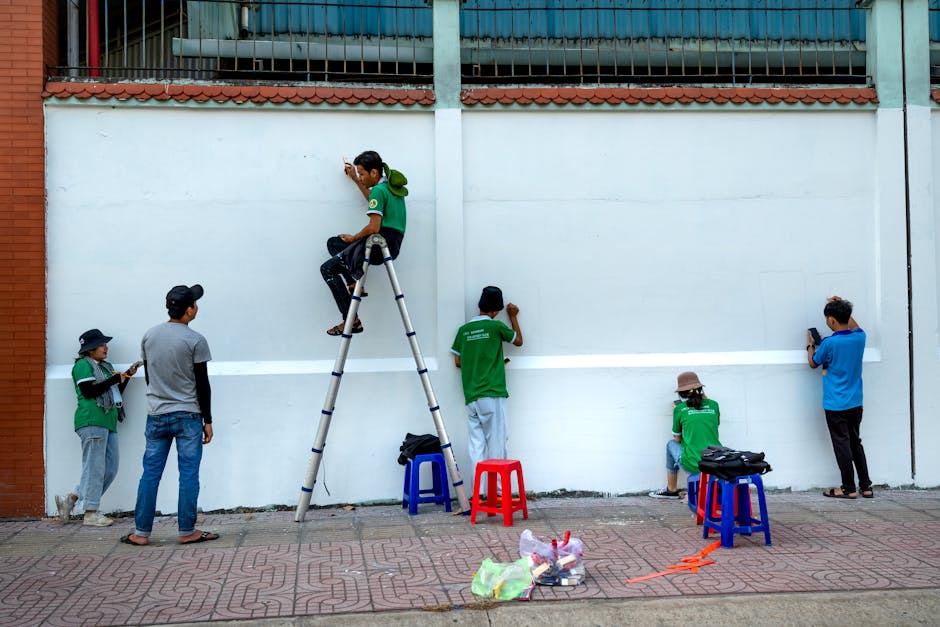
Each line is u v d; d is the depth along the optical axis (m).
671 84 7.83
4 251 7.04
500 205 7.60
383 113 7.51
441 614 4.73
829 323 7.45
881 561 5.59
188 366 6.25
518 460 7.26
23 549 6.09
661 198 7.71
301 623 4.62
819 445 7.71
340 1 8.48
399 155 7.52
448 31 7.56
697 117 7.74
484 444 7.26
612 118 7.69
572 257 7.64
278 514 7.14
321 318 7.41
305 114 7.43
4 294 7.02
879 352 7.75
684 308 7.70
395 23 8.13
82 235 7.17
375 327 7.43
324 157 7.44
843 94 7.76
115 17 8.72
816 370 7.72
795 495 7.59
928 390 7.76
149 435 6.24
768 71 8.12
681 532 6.38
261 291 7.36
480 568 5.30
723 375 7.64
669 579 5.26
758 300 7.75
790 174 7.79
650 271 7.69
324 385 7.33
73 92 7.11
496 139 7.61
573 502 7.37
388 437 7.39
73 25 8.00
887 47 7.84
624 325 7.66
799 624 4.70
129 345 7.19
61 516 6.97
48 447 7.03
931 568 5.43
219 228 7.33
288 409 7.29
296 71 7.71
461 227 7.50
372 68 8.03
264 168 7.38
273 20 7.90
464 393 7.33
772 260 7.76
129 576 5.43
